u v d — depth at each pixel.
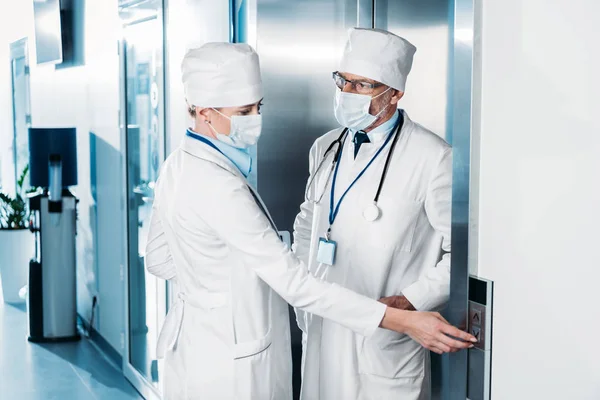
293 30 2.75
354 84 2.09
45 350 4.75
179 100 3.43
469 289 1.47
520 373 1.36
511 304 1.37
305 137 2.81
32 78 6.52
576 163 1.21
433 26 2.48
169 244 1.99
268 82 2.75
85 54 5.11
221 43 1.93
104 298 4.84
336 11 2.79
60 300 4.93
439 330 1.56
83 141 5.32
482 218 1.44
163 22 3.61
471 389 1.49
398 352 2.16
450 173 2.06
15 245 5.95
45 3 5.39
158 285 3.67
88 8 4.95
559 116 1.24
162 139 3.63
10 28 6.90
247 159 1.96
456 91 1.46
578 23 1.19
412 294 2.04
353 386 2.18
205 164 1.86
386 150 2.17
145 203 3.83
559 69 1.23
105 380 4.20
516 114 1.33
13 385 4.12
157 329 3.71
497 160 1.38
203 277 1.92
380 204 2.12
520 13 1.31
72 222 4.91
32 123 6.65
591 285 1.20
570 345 1.25
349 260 2.18
